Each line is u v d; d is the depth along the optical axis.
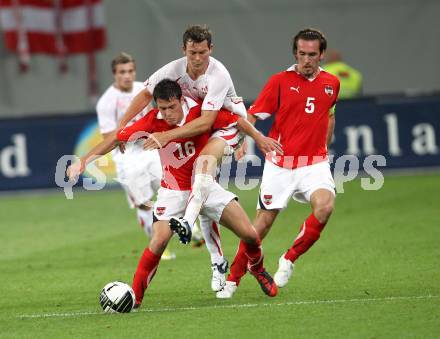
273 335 23.66
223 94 26.95
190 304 28.05
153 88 28.20
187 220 25.70
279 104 29.28
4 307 28.97
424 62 69.19
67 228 46.97
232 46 67.88
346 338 23.16
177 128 26.38
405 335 23.20
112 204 54.78
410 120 59.53
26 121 58.28
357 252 36.56
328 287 30.06
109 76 67.44
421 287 29.27
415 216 45.12
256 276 28.50
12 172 58.47
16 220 50.31
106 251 39.84
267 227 29.73
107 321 25.88
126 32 67.19
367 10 68.81
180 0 67.31
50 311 27.97
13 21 66.38
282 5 68.19
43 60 67.12
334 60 62.25
